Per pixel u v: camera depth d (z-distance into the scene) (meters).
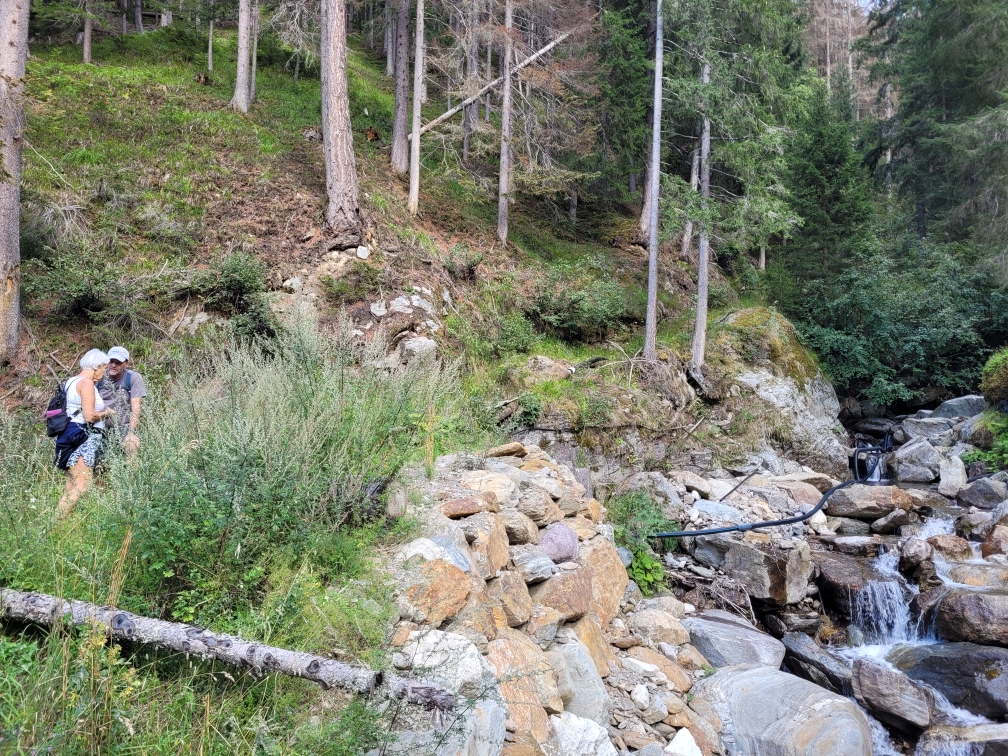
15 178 9.38
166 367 9.88
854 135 34.00
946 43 24.91
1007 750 6.43
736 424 14.20
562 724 4.47
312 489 4.70
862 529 11.16
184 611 3.72
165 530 3.86
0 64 9.27
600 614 6.52
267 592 4.02
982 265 19.23
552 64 16.83
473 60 18.56
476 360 12.40
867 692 7.51
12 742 2.54
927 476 13.87
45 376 9.38
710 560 9.55
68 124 13.73
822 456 14.69
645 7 18.70
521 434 10.91
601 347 14.72
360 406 5.93
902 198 29.50
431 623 4.26
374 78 24.53
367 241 12.73
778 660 7.37
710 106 14.09
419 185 16.70
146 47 21.03
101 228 11.38
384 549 4.84
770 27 15.22
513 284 14.84
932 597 8.65
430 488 6.15
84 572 3.53
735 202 14.73
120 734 2.91
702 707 6.11
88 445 5.40
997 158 20.95
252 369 6.87
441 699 3.10
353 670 3.09
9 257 9.33
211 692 3.24
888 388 17.39
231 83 19.56
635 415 12.38
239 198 13.04
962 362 18.47
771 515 11.26
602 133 18.45
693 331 15.81
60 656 2.95
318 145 16.14
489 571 5.27
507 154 16.22
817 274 19.89
